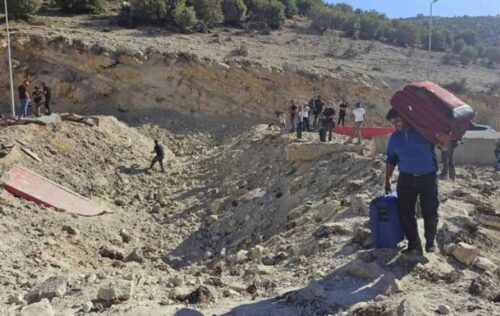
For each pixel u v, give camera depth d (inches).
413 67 1520.7
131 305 212.8
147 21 1496.1
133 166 753.6
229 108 1119.6
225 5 1729.8
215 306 211.3
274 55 1352.1
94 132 803.4
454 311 188.5
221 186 676.7
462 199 366.3
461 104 228.7
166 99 1093.1
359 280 230.1
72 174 658.8
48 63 1058.7
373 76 1253.7
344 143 642.8
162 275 341.7
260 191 596.1
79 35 1154.0
